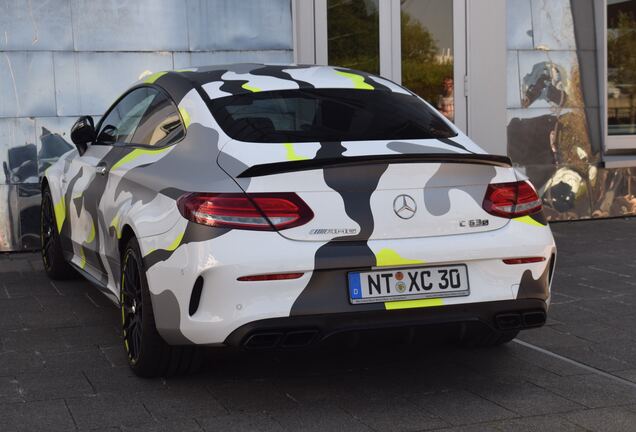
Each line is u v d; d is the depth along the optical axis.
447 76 9.12
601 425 3.54
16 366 4.36
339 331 3.55
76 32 7.73
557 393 3.94
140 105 4.91
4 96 7.59
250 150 3.81
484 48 9.06
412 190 3.67
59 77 7.71
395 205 3.64
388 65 9.03
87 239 5.20
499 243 3.75
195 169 3.82
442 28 9.10
